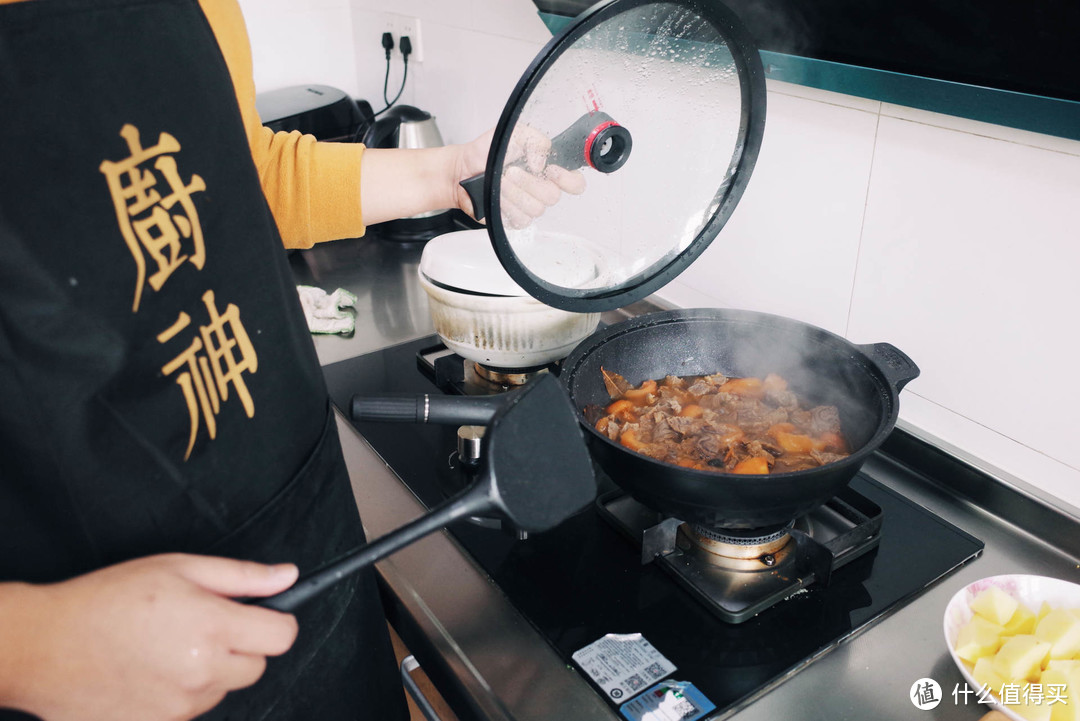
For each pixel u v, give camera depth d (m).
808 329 0.88
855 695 0.68
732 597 0.75
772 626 0.74
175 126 0.57
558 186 0.68
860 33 0.76
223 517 0.60
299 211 0.91
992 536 0.86
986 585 0.72
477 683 0.69
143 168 0.55
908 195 0.89
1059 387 0.81
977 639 0.67
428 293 1.05
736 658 0.70
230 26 0.78
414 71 1.69
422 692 0.88
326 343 1.28
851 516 0.85
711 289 1.20
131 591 0.42
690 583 0.77
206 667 0.42
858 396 0.83
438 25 1.56
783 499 0.67
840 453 0.83
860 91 0.83
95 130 0.52
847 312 1.01
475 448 0.93
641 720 0.65
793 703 0.67
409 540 0.46
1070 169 0.74
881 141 0.90
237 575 0.44
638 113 0.68
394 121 1.51
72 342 0.51
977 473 0.89
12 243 0.49
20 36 0.48
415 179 0.91
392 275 1.53
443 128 1.68
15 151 0.49
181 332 0.57
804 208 1.01
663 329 0.95
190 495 0.58
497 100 1.49
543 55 0.57
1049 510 0.83
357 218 0.92
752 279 1.12
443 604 0.78
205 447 0.59
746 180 0.74
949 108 0.76
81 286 0.51
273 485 0.65
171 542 0.57
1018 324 0.83
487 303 0.98
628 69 0.65
